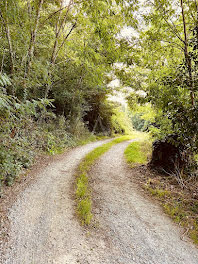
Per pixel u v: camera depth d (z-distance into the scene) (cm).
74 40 940
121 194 483
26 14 534
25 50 577
